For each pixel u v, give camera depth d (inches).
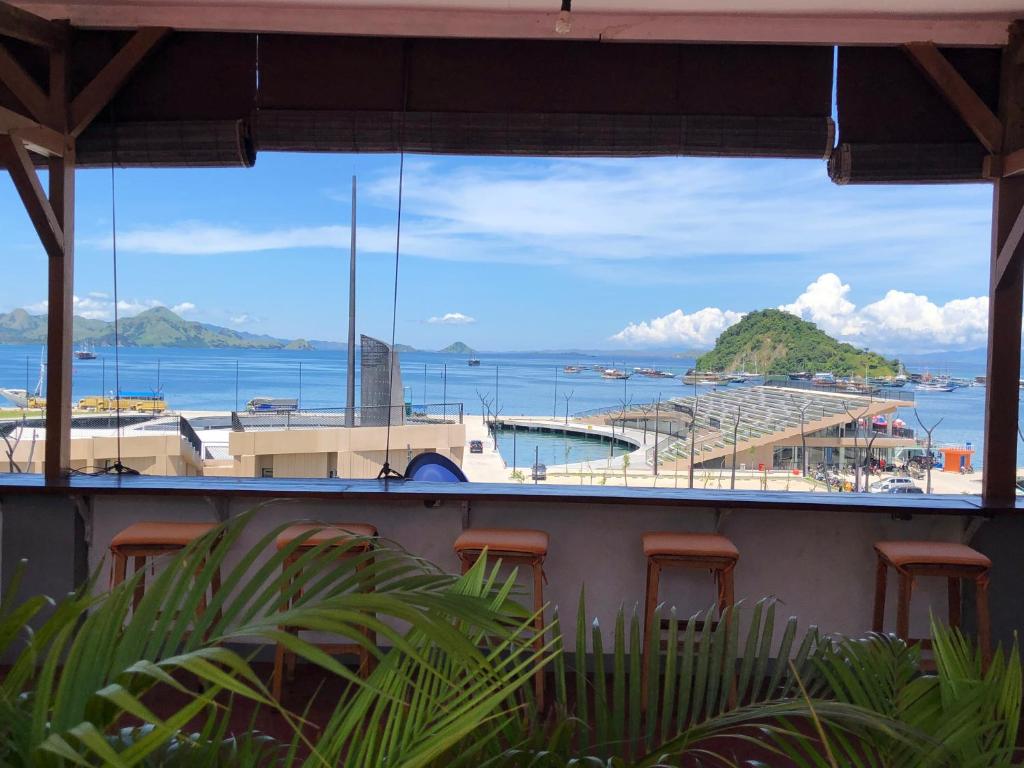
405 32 152.1
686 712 51.6
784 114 154.5
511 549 132.2
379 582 40.7
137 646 31.6
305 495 144.6
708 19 149.3
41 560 155.1
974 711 46.5
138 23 153.4
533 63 156.1
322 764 35.3
